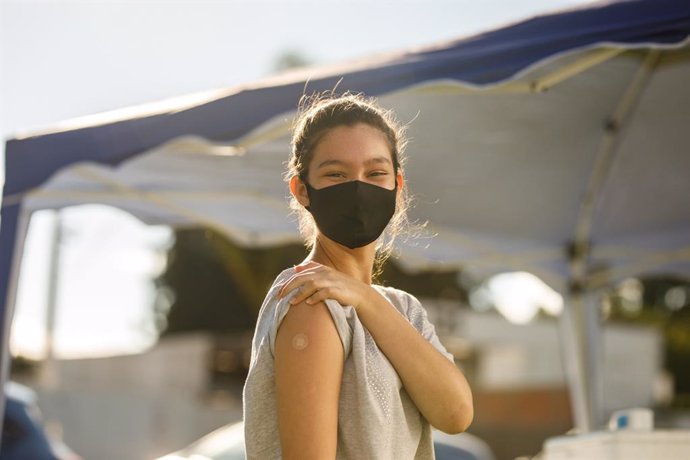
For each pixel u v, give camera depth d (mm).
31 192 4738
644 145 6285
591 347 7500
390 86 4062
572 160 6332
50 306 25781
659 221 7230
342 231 2309
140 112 4605
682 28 3744
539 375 26672
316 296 2156
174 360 28312
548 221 7188
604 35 3826
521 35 4000
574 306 7547
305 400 2092
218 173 5793
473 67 3980
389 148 2379
